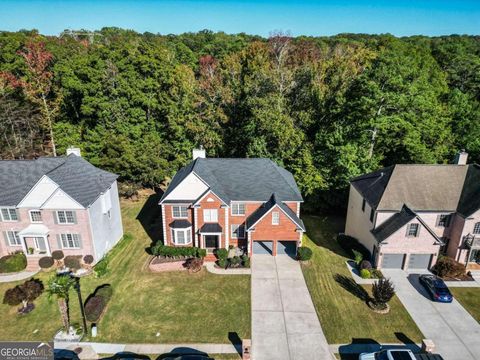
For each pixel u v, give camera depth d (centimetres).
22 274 3312
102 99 5381
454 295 3002
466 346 2453
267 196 3616
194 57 8669
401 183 3406
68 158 3828
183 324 2666
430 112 4425
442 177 3456
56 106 5850
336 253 3700
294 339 2514
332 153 4522
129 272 3344
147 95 5597
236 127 5531
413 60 4966
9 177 3591
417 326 2641
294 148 4606
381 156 4544
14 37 7075
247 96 5309
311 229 4272
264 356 2361
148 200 5141
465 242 3288
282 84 5325
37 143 6003
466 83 6469
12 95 5888
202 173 3612
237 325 2653
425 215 3338
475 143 4412
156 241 3959
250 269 3372
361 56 6134
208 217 3544
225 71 6366
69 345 2466
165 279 3225
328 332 2581
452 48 7994
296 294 3011
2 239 3481
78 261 3366
